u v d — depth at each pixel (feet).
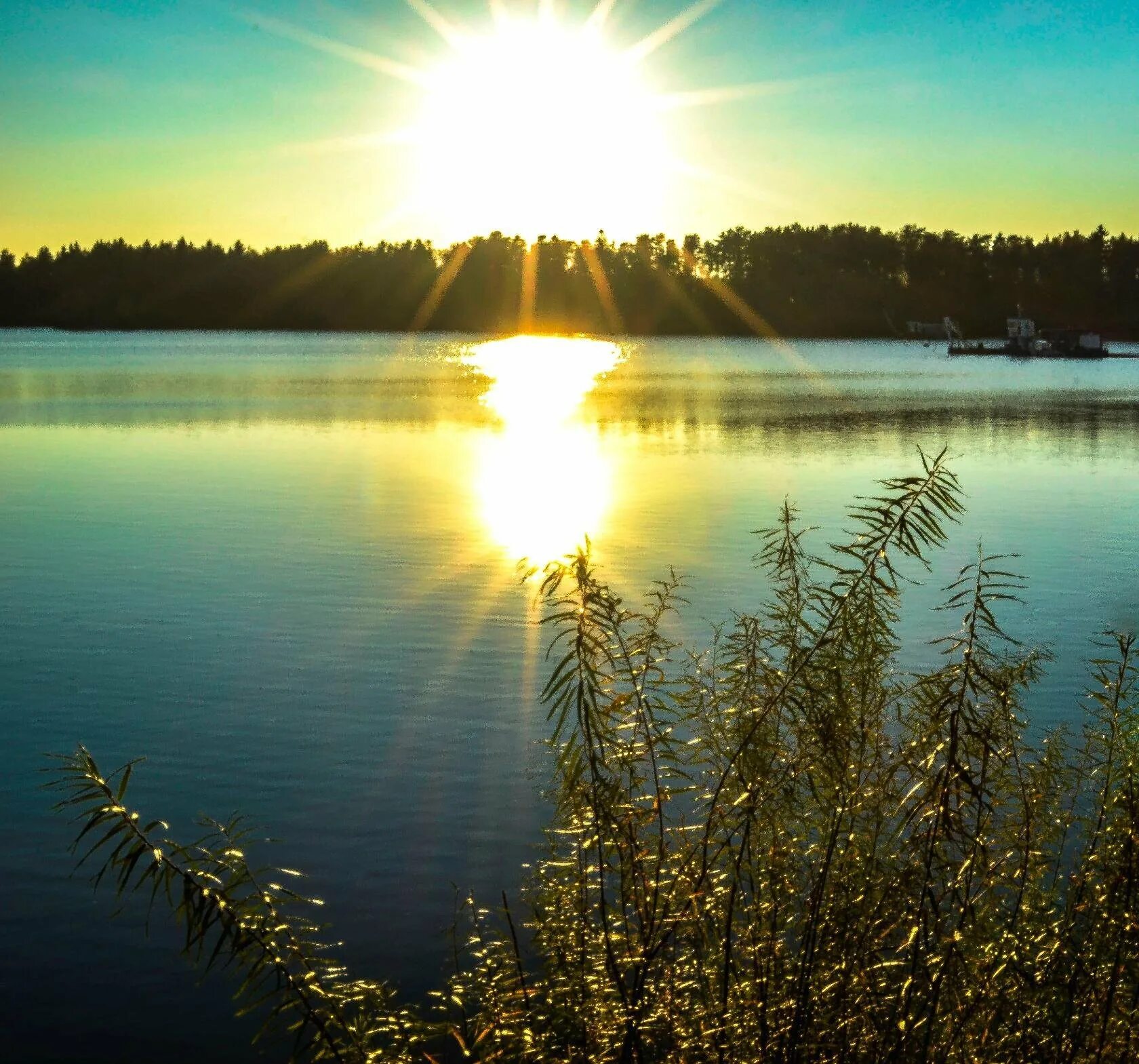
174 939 35.01
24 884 37.88
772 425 218.59
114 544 94.63
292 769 47.73
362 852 40.14
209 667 61.52
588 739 17.24
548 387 338.34
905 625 66.74
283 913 35.60
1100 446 179.42
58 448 167.22
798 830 18.92
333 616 71.77
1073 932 18.84
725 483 135.95
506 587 79.10
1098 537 98.78
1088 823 20.10
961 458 161.38
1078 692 52.42
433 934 34.27
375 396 286.46
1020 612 70.90
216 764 48.32
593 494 125.90
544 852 38.63
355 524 105.19
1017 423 221.46
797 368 478.59
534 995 18.99
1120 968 17.62
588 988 17.70
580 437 193.98
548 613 71.72
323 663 62.18
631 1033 16.40
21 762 48.39
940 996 17.15
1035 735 44.68
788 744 19.36
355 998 18.11
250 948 16.79
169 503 117.19
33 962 33.76
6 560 88.02
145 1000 32.12
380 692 57.31
